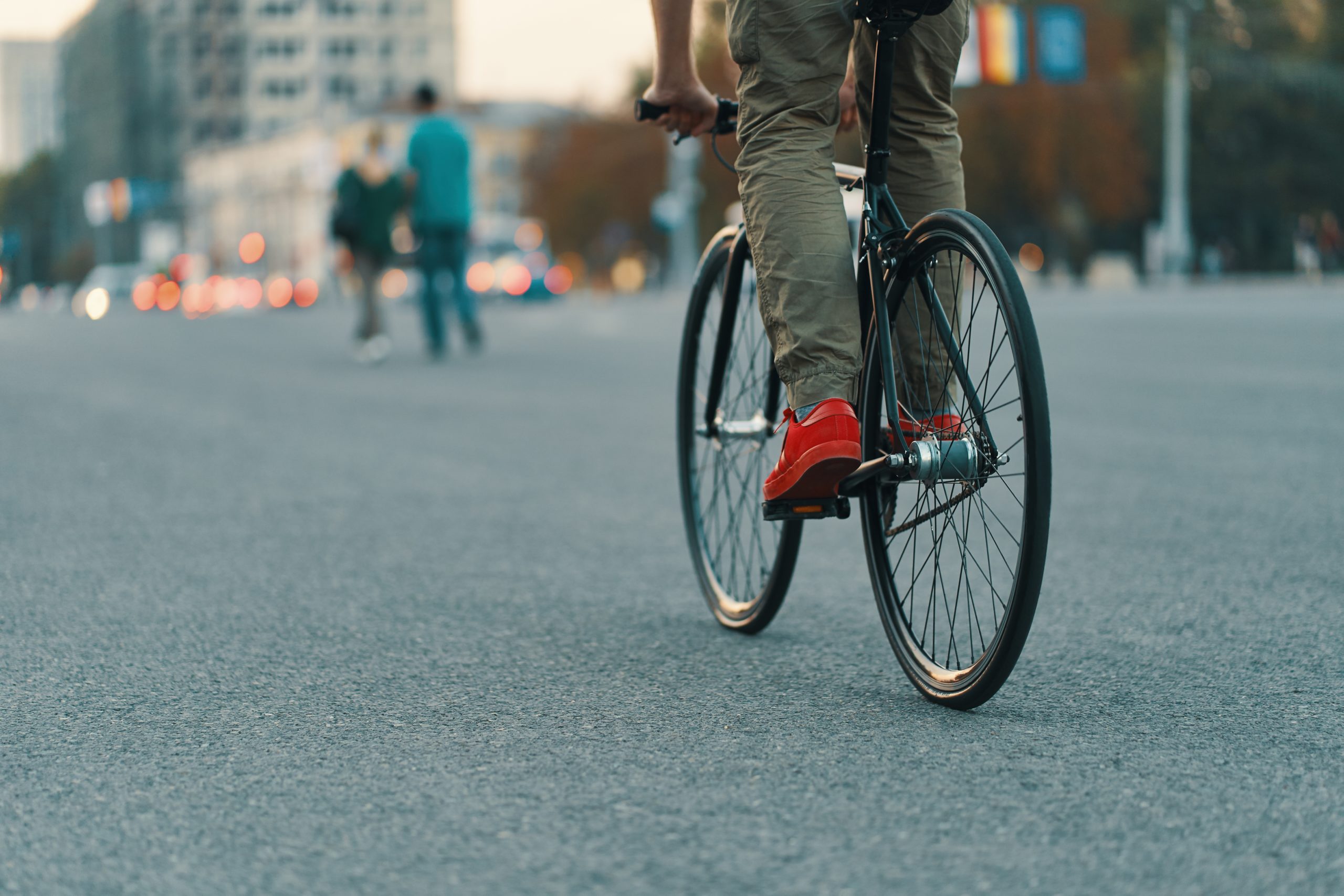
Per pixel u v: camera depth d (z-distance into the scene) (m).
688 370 4.64
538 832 2.62
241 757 3.09
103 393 12.39
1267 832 2.57
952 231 3.29
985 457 3.29
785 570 4.03
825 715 3.35
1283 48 70.75
